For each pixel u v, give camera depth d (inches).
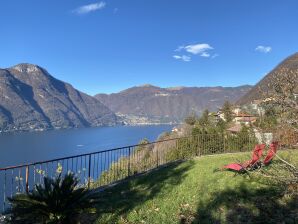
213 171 459.2
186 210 321.7
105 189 415.8
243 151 724.0
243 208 313.0
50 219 271.6
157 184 422.3
